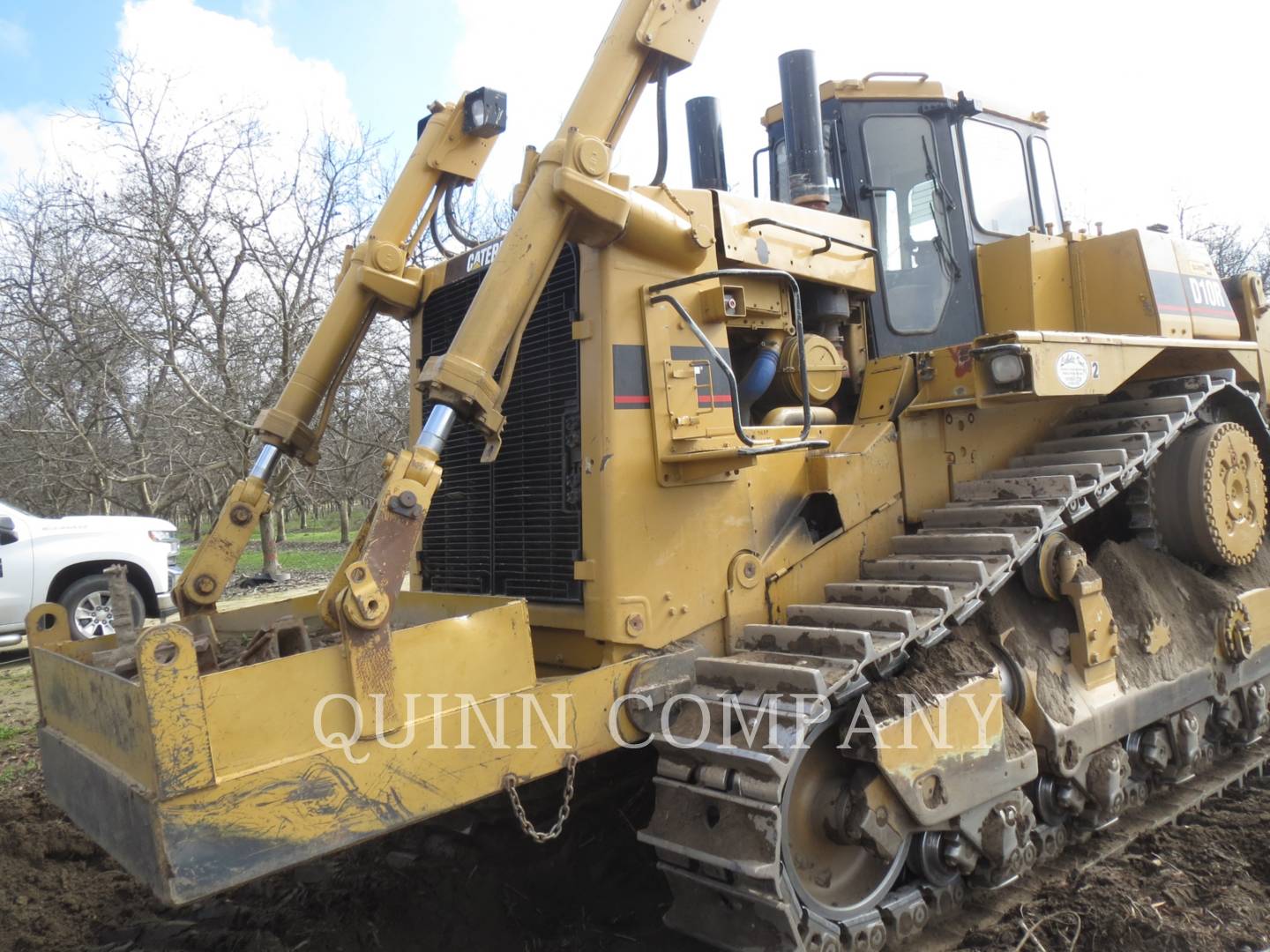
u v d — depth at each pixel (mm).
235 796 2309
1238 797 4562
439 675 2674
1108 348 4016
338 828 2457
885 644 3035
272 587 12875
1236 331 5359
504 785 2770
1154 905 3428
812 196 4117
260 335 13211
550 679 3137
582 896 3562
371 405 15461
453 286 3896
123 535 8875
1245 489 4715
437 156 3938
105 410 15312
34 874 3957
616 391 3213
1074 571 3832
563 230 3062
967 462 4223
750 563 3510
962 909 3455
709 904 2939
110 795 2477
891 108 4516
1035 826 3701
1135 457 4004
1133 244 4680
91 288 13938
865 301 4254
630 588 3189
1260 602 4727
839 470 3723
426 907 3463
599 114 3180
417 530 2680
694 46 3383
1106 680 3939
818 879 3125
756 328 3789
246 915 3461
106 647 3379
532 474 3561
